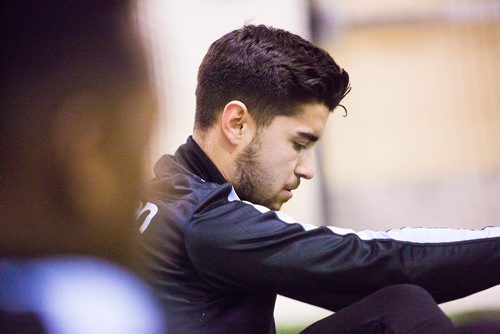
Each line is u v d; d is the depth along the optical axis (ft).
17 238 7.33
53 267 7.43
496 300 39.73
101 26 7.45
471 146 73.56
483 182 73.15
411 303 15.83
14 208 7.26
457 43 73.82
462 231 16.98
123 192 7.52
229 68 18.11
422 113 73.67
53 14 7.29
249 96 18.03
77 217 7.36
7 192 7.25
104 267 7.51
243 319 16.88
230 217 16.48
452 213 72.49
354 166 71.15
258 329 17.20
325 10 69.05
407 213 71.97
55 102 7.27
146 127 7.64
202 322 16.46
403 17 72.79
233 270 16.35
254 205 17.11
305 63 17.99
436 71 74.02
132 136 7.54
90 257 7.48
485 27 74.08
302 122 18.15
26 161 7.23
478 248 16.42
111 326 7.39
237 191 18.35
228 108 18.03
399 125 73.31
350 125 72.54
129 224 7.66
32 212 7.27
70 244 7.40
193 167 18.24
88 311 7.39
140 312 7.59
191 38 57.11
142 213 15.99
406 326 15.66
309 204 64.13
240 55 18.17
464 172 73.46
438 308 15.85
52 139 7.25
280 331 37.60
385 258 16.14
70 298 7.39
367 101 73.10
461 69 73.97
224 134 18.16
